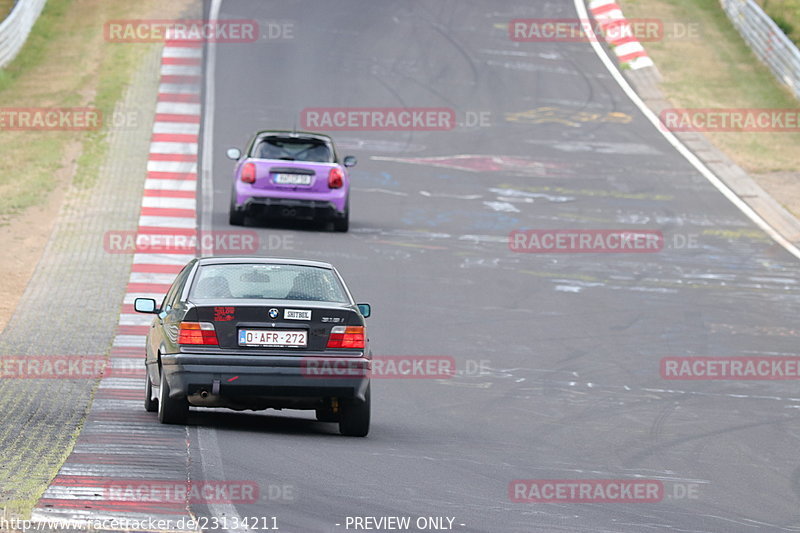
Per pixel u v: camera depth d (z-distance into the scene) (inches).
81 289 2512.3
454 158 4168.3
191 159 3873.0
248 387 1371.8
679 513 1189.7
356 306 1455.5
